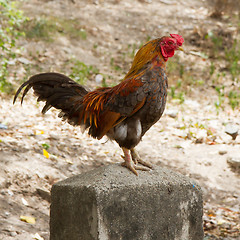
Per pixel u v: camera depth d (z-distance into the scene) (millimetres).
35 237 7250
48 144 11148
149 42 6281
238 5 24938
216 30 22484
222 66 19469
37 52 17469
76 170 10273
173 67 18656
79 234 6023
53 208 6445
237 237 8852
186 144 12742
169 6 25266
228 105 16078
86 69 17172
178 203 6371
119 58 19094
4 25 18125
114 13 23375
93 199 5727
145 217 6078
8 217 7836
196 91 17172
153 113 6176
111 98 6223
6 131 11305
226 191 10758
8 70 15391
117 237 5867
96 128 6574
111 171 6289
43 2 22688
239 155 12000
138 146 12430
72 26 20766
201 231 6652
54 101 7031
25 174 9266
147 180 6172
